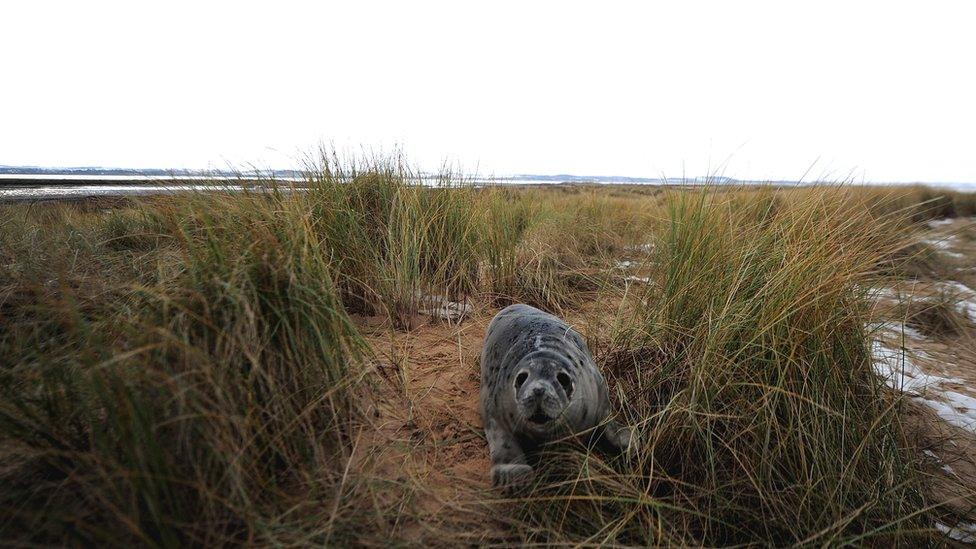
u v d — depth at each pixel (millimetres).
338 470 2455
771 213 4270
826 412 2709
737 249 3570
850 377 2982
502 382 2852
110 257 4051
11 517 1783
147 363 2066
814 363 2848
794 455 2629
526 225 7848
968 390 4184
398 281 4668
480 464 2797
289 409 2354
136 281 3117
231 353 2199
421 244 5230
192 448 1982
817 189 3775
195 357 2088
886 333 4613
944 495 2768
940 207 15484
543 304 5414
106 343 2363
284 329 2459
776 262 3365
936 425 3496
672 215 4520
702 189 4219
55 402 2123
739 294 3328
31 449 1994
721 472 2631
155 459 1828
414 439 2932
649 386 3285
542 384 2490
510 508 2402
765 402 2621
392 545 2066
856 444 2717
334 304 2760
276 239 2834
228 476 1951
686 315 3617
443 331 4613
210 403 2008
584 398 2725
